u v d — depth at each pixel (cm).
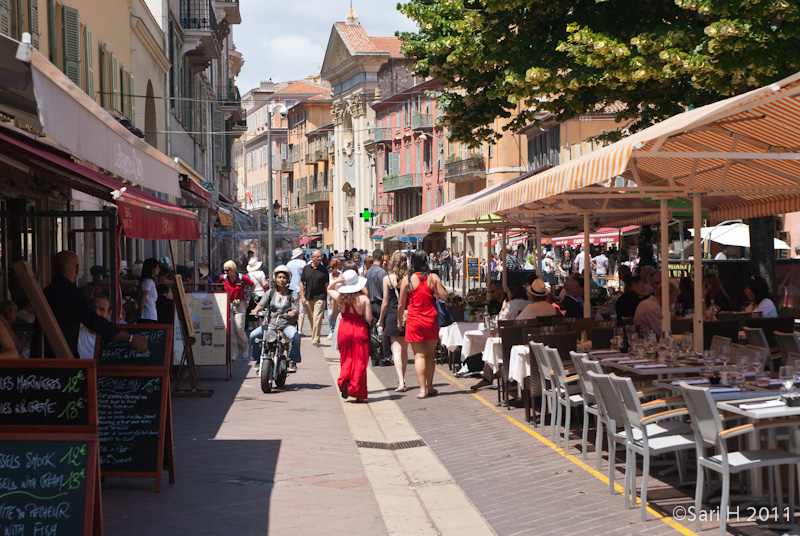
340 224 9881
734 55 1330
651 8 1541
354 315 1339
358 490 805
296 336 1448
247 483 820
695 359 923
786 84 688
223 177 6481
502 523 705
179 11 3906
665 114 1672
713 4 1302
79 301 764
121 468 773
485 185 6419
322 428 1108
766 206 1395
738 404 679
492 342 1286
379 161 8675
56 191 1606
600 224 2108
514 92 1584
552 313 1302
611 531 670
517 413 1209
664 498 761
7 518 514
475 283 4966
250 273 2048
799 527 661
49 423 529
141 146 784
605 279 3841
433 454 977
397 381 1575
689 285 1580
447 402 1324
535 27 1634
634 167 970
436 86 7194
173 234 1144
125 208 881
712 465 646
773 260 1627
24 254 1423
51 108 449
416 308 1373
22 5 1479
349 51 9050
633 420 717
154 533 659
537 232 1820
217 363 1566
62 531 512
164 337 820
